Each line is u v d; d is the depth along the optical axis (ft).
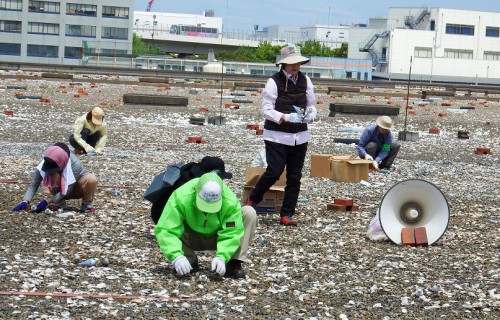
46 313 21.57
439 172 56.49
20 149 57.93
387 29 404.98
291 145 34.30
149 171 49.55
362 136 54.34
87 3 351.87
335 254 29.89
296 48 34.30
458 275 27.43
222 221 24.93
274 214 37.47
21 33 345.92
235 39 516.73
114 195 40.50
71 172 34.96
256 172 36.94
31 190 35.63
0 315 21.15
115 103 107.04
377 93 160.97
